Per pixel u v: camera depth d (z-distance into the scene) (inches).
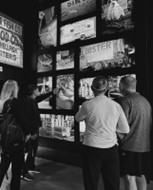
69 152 141.9
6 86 76.5
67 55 146.0
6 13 155.1
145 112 67.1
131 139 65.5
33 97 109.0
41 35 164.4
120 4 122.6
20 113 69.5
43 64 160.9
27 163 101.0
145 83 108.3
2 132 69.7
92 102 60.8
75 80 139.9
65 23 149.2
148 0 111.1
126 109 66.1
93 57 132.0
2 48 150.4
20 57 167.2
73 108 139.9
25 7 170.7
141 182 71.1
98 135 57.2
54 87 152.3
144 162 68.6
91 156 56.9
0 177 69.0
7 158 69.6
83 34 138.6
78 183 96.8
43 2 164.4
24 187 92.0
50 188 91.0
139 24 113.1
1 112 72.2
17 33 164.9
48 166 123.0
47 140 154.2
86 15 138.3
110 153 57.2
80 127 135.1
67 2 149.1
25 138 74.6
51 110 152.8
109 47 125.2
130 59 115.8
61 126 146.3
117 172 58.4
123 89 72.1
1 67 149.7
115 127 59.5
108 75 124.0
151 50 108.3
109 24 126.7
